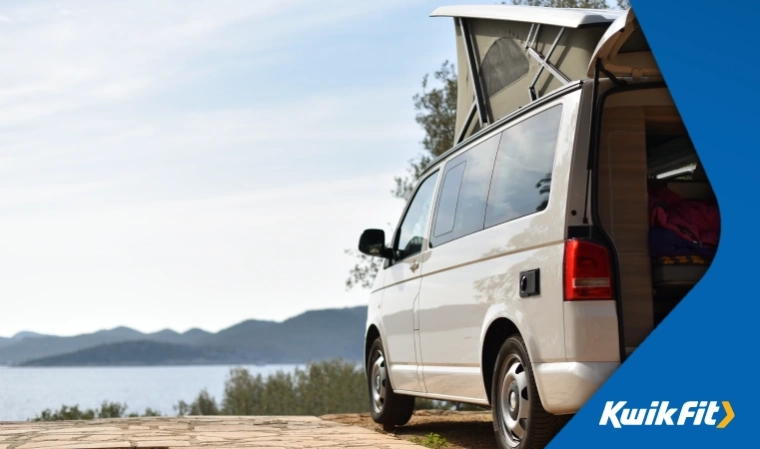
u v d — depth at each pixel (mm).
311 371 20969
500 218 5938
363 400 19797
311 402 20016
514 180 5859
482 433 8102
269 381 20781
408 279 7582
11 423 8711
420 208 7777
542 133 5598
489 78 7941
